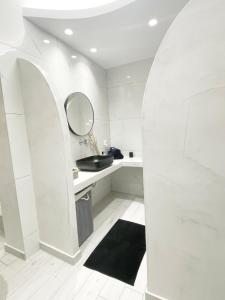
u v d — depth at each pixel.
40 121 1.52
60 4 1.76
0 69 1.41
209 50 0.76
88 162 2.13
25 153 1.62
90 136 2.68
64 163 1.46
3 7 1.45
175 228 1.00
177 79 0.86
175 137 0.91
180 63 0.84
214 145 0.82
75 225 1.61
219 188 0.83
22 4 1.59
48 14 1.65
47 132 1.50
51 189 1.58
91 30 1.92
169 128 0.93
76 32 1.95
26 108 1.58
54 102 1.40
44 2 1.70
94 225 2.26
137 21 1.80
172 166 0.95
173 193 0.97
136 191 3.19
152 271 1.13
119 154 2.97
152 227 1.08
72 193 1.56
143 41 2.20
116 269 1.54
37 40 1.78
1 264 1.61
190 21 0.78
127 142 3.14
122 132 3.16
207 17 0.74
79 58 2.43
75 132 2.34
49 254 1.72
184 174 0.92
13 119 1.51
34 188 1.70
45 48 1.88
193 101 0.83
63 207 1.55
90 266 1.58
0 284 1.42
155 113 0.95
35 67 1.43
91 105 2.68
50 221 1.66
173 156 0.94
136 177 3.15
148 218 1.08
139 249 1.79
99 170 2.16
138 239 1.95
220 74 0.75
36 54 1.77
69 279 1.45
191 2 0.76
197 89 0.81
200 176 0.87
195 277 0.98
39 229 1.76
